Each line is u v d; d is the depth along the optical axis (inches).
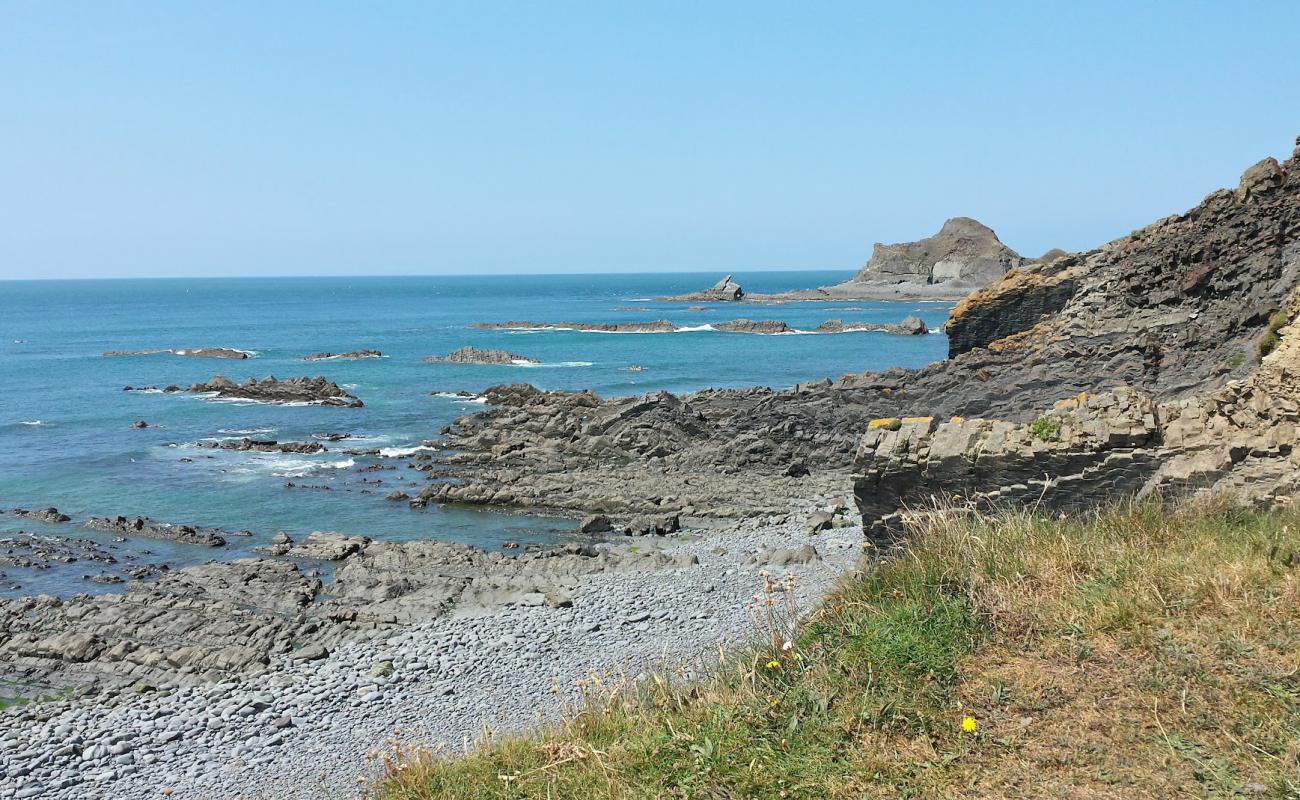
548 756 323.6
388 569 1040.8
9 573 1056.2
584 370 3083.2
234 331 4857.3
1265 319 1421.0
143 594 952.3
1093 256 1882.4
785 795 264.5
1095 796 243.0
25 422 2097.7
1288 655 284.0
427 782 337.7
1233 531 389.1
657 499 1347.2
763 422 1708.9
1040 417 608.7
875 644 324.5
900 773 264.8
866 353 3609.7
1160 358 1528.1
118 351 3673.7
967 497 584.7
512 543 1180.5
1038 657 308.2
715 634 787.4
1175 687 280.4
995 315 1939.0
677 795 275.1
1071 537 385.4
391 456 1737.2
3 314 6530.5
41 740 672.4
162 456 1737.2
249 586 975.6
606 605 898.1
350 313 6678.2
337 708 706.2
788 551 1031.0
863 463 605.6
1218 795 235.5
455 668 765.9
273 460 1701.5
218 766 628.4
